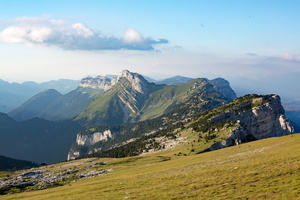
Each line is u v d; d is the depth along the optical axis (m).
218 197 42.59
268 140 125.75
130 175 100.12
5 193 119.94
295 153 65.50
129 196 55.44
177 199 46.38
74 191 81.38
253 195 39.94
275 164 57.00
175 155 199.12
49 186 125.88
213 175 60.53
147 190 59.09
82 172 154.88
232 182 49.75
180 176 69.44
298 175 44.59
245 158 80.12
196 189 50.88
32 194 99.56
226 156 100.19
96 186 83.38
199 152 198.38
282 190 39.28
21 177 167.00
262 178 47.88
